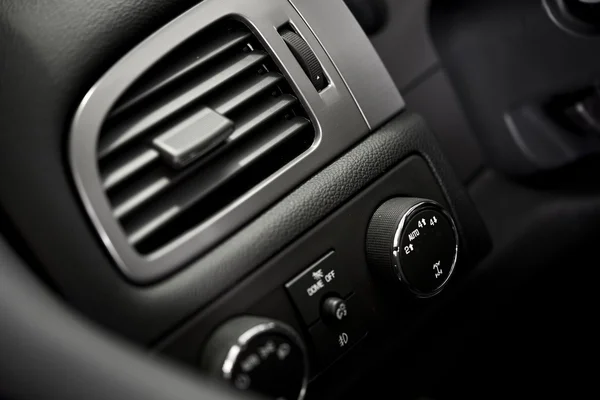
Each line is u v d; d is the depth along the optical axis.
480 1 0.49
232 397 0.27
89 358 0.29
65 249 0.35
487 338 0.50
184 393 0.28
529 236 0.51
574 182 0.52
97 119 0.36
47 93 0.36
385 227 0.39
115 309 0.35
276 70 0.40
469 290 0.48
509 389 0.51
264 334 0.35
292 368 0.35
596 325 0.52
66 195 0.35
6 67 0.36
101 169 0.36
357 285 0.39
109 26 0.38
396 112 0.42
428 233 0.39
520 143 0.52
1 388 0.30
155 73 0.38
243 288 0.37
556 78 0.51
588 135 0.52
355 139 0.41
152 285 0.36
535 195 0.52
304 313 0.38
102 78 0.37
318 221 0.39
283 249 0.38
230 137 0.38
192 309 0.36
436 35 0.51
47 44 0.36
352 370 0.40
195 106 0.38
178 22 0.39
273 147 0.39
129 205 0.36
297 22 0.41
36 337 0.30
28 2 0.37
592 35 0.49
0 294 0.32
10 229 0.35
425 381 0.47
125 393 0.28
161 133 0.37
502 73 0.51
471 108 0.52
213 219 0.37
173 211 0.36
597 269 0.52
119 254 0.35
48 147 0.36
